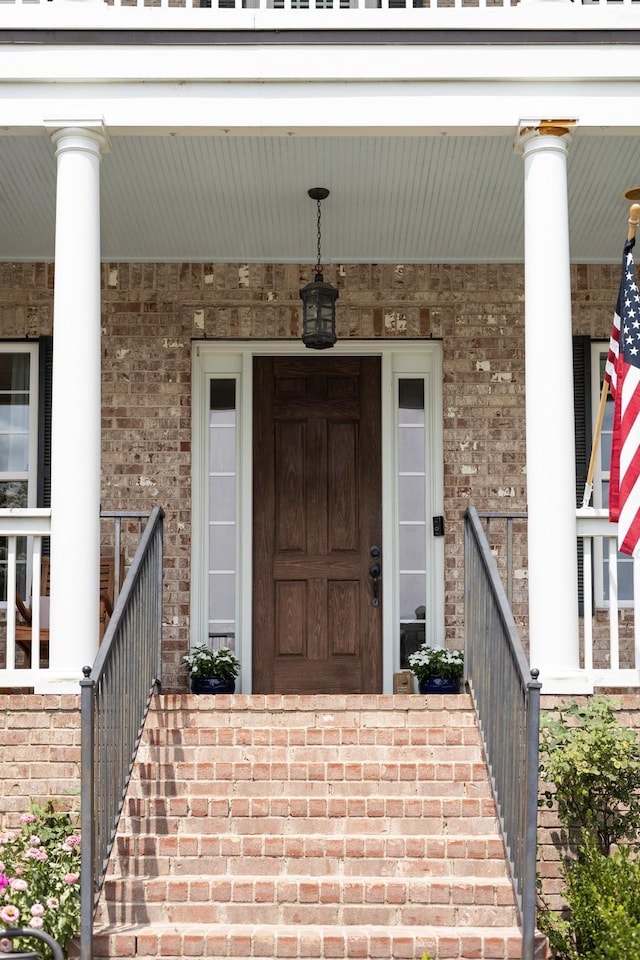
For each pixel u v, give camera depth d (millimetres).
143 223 7605
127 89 6043
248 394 8359
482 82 6055
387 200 7262
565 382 5902
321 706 6129
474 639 6199
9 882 4809
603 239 7945
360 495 8328
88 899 4660
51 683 5734
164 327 8203
